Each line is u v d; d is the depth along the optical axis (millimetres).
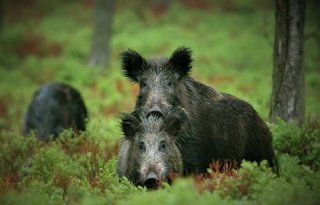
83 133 46500
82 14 153625
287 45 43156
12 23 143750
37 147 45500
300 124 43531
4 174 41812
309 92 83438
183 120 33531
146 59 38188
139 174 32094
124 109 76812
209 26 136000
